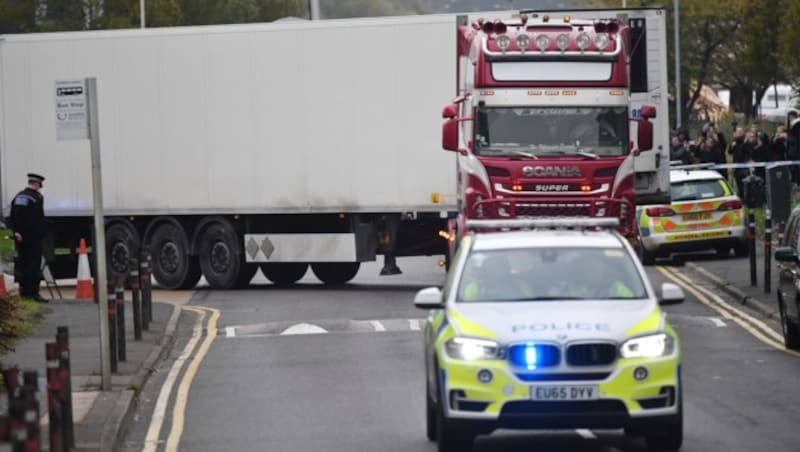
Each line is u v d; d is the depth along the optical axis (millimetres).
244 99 98500
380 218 96688
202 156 100125
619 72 78938
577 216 78750
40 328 77250
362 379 59625
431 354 44469
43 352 67125
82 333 74938
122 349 65062
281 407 53844
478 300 43781
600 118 78938
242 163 98750
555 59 78875
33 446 29094
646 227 105625
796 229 66125
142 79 101812
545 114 78938
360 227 96938
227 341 74062
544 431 47469
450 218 93312
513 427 40625
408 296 92250
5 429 26109
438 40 93125
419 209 93562
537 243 45750
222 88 99250
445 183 93125
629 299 43562
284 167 97375
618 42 79250
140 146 102125
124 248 104438
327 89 95812
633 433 42625
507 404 40375
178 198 101125
